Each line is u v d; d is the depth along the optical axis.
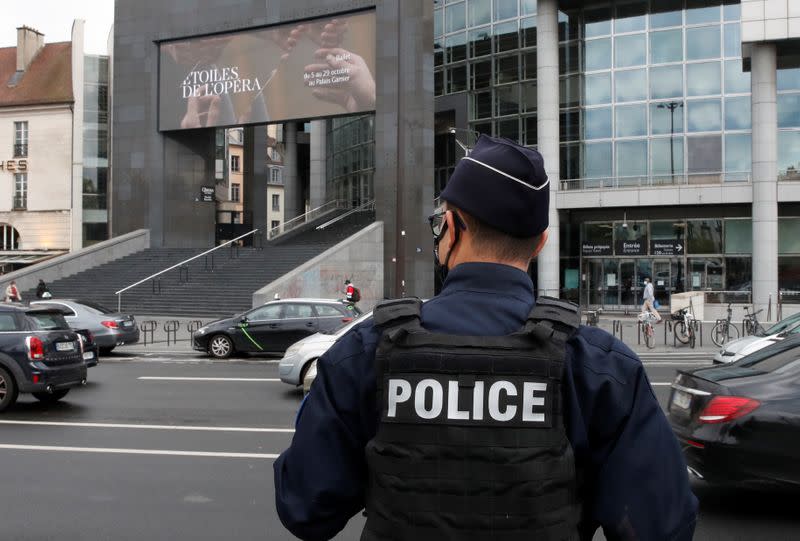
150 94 40.03
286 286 29.03
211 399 12.16
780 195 35.31
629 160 39.69
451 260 1.92
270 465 7.68
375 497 1.68
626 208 39.88
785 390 6.13
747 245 37.81
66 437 9.14
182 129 39.34
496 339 1.67
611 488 1.64
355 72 34.81
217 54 38.22
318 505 1.74
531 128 42.16
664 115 39.12
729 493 6.88
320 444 1.75
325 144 63.75
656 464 1.65
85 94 55.06
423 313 1.78
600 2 40.25
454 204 1.83
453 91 45.88
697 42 38.72
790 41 34.16
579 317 1.77
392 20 34.06
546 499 1.58
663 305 39.19
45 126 55.31
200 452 8.28
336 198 61.53
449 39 46.22
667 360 18.44
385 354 1.71
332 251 31.17
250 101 37.31
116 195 40.91
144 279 34.03
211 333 19.00
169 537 5.53
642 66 39.59
